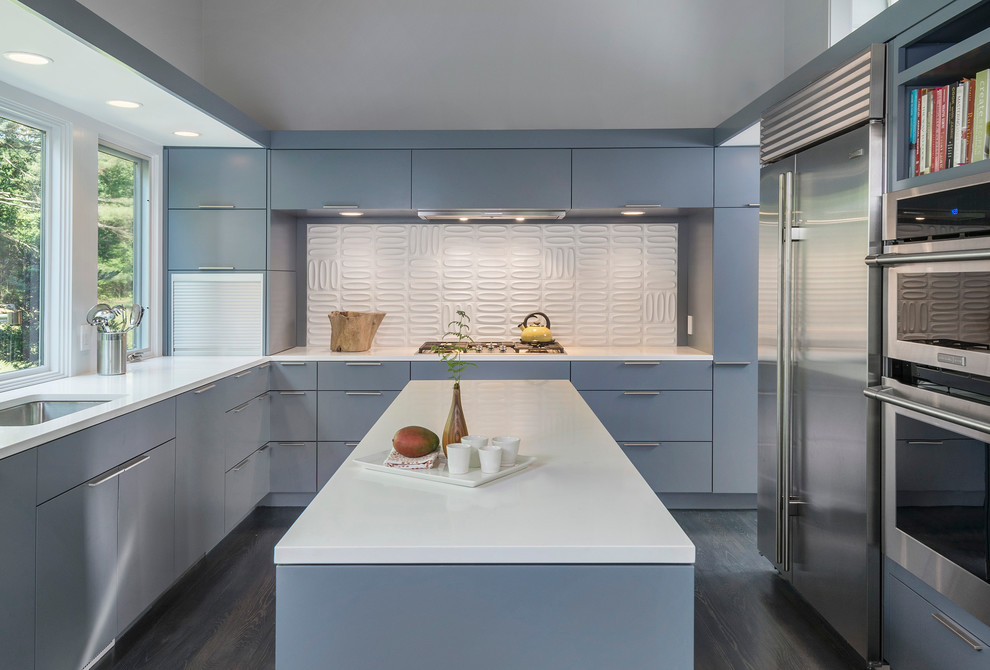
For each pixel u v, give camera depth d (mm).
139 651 2494
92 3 3295
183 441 2963
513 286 4711
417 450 1708
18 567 1902
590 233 4707
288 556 1205
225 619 2742
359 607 1210
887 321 2217
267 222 4145
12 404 2617
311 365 4125
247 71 4551
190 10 4363
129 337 3928
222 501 3398
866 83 2260
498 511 1398
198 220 4133
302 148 4141
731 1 4586
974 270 1781
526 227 4703
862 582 2312
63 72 2646
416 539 1243
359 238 4688
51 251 3160
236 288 4156
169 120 3426
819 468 2615
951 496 1882
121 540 2453
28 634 1949
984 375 1744
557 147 4152
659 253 4707
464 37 4582
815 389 2643
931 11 1976
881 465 2262
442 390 2930
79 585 2201
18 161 2961
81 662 2221
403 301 4707
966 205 1816
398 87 4582
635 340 4730
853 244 2350
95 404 2721
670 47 4594
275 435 4137
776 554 2928
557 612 1218
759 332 3197
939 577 1958
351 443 4137
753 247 4156
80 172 3270
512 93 4594
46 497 2029
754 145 4109
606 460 1803
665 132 4129
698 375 4172
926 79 2086
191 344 4168
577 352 4316
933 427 1970
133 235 3977
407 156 4152
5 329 2898
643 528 1303
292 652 1213
